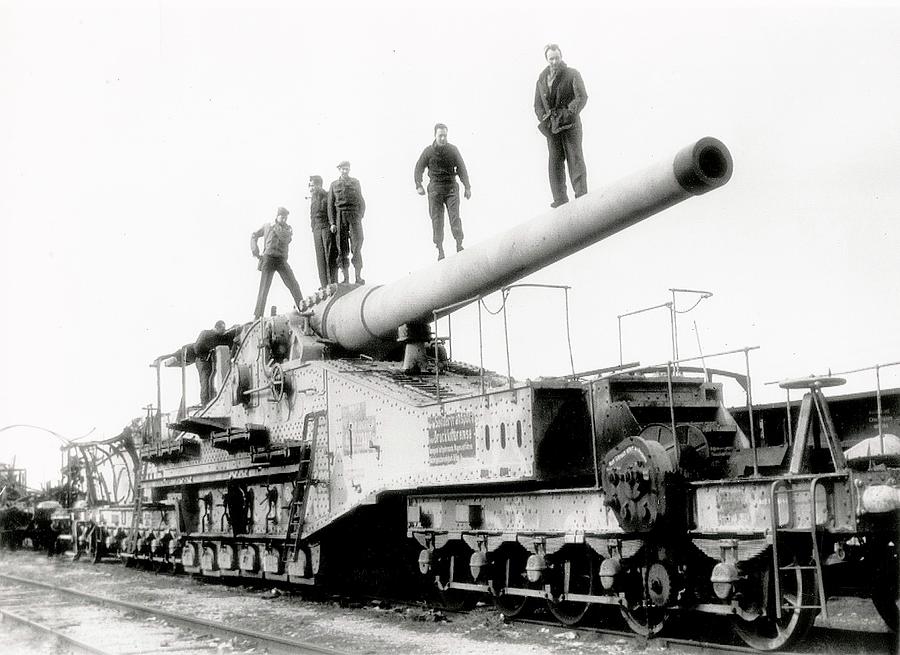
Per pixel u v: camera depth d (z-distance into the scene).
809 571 8.69
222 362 18.50
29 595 16.44
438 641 10.41
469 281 11.45
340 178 16.58
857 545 9.01
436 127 13.81
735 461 9.98
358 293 14.88
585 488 10.24
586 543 10.31
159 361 19.94
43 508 28.81
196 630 11.72
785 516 8.51
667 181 8.66
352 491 13.37
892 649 8.84
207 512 18.09
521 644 10.07
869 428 10.02
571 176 10.80
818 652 8.74
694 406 11.12
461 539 12.07
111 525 23.70
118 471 26.78
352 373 13.88
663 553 9.53
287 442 15.19
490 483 11.04
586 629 10.55
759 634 9.14
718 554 9.06
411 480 12.19
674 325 10.81
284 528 15.20
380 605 13.57
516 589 11.30
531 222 10.45
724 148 8.52
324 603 14.20
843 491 8.27
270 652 10.12
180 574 19.91
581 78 10.84
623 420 10.58
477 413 11.16
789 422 10.05
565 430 10.65
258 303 18.48
